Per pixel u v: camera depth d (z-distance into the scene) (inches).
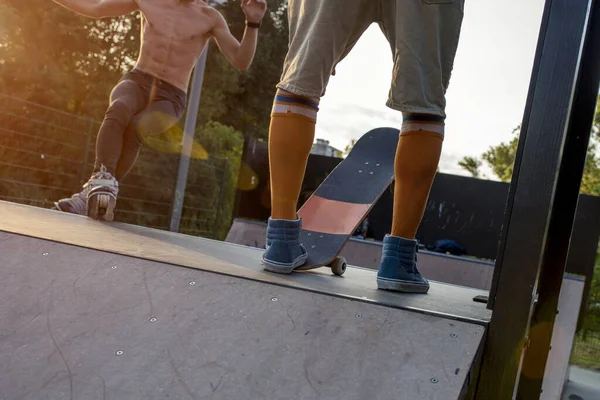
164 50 112.0
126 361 41.6
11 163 242.7
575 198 56.9
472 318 46.6
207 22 116.0
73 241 59.7
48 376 40.4
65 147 257.1
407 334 43.9
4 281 51.6
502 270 46.6
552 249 57.2
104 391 38.9
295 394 38.3
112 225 94.2
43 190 254.1
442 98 58.6
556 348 105.7
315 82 58.2
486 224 314.3
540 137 46.8
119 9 112.1
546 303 57.0
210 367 40.7
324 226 74.9
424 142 58.2
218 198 352.2
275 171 60.7
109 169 102.5
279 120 59.5
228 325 45.1
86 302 48.6
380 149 86.4
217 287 50.3
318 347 42.4
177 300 48.5
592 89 57.0
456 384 38.9
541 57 47.6
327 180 83.4
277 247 60.7
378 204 316.8
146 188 304.5
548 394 97.8
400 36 57.1
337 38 58.6
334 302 47.9
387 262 60.6
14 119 241.4
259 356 41.6
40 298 49.3
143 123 109.1
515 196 47.0
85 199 109.1
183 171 213.6
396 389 38.5
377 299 50.5
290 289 49.9
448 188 319.0
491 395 45.6
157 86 111.6
